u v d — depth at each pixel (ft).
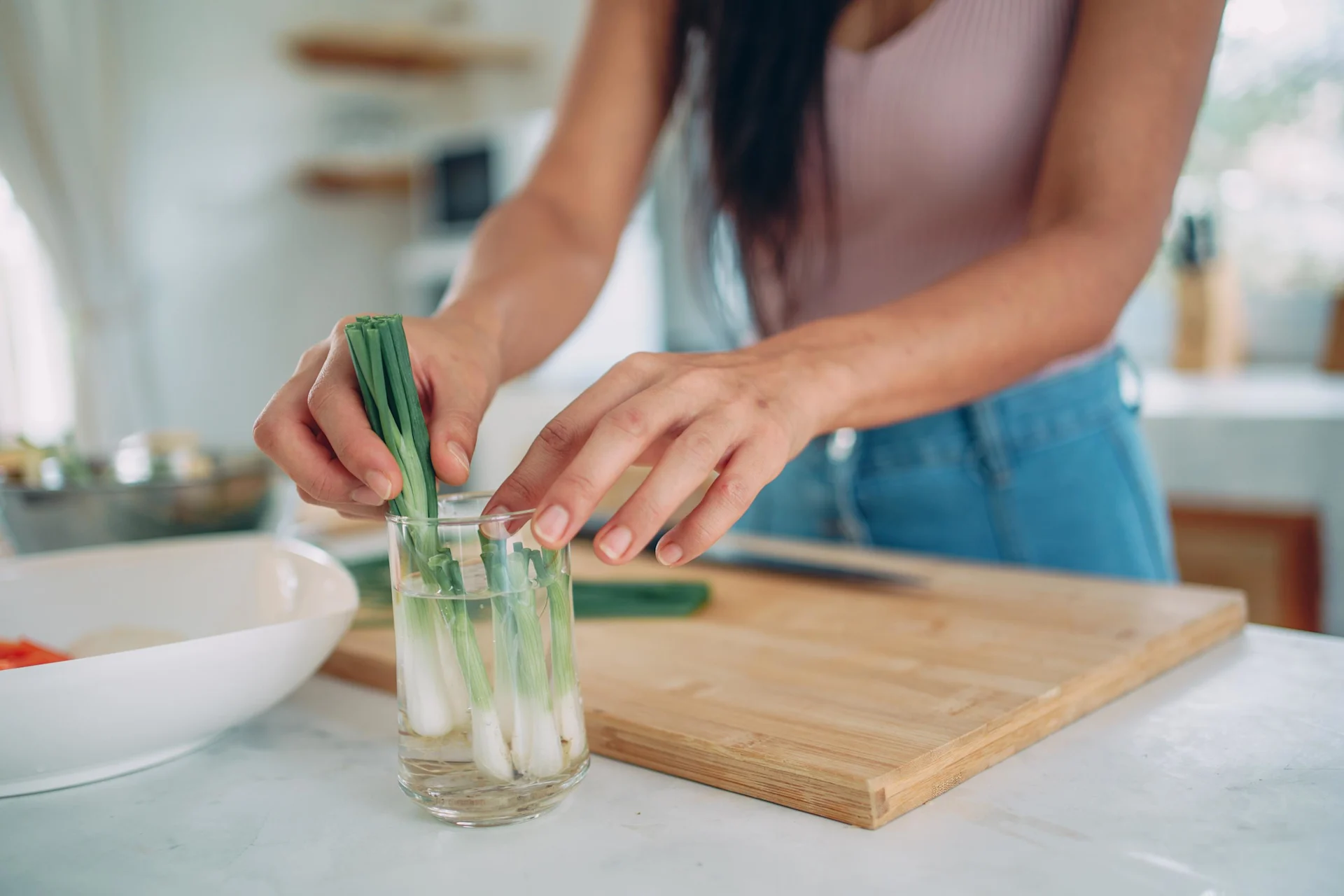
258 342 13.53
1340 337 7.23
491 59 12.77
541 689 1.83
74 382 11.78
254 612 2.55
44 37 11.52
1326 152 7.36
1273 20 7.39
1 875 1.79
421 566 1.79
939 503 3.37
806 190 3.36
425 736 1.83
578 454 1.78
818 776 1.86
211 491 3.12
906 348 2.16
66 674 1.90
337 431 1.88
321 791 2.01
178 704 2.00
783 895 1.67
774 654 2.43
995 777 1.98
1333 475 5.82
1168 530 3.60
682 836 1.83
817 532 3.65
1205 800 1.86
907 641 2.47
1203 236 7.57
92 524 3.04
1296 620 6.01
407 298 14.32
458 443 1.93
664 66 3.55
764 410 1.90
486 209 11.12
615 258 3.45
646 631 2.62
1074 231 2.48
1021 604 2.69
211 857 1.82
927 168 3.21
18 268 11.75
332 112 13.71
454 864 1.77
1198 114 2.60
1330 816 1.80
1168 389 7.11
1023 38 3.01
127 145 12.24
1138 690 2.31
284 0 13.26
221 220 13.14
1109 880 1.67
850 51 3.22
